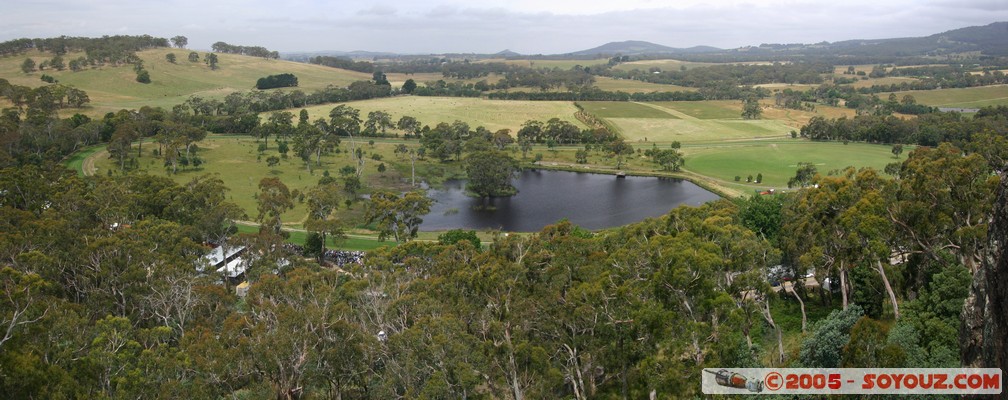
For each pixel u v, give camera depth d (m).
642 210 173.88
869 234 67.56
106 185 134.00
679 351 55.47
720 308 58.22
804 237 78.94
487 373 57.47
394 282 78.19
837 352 53.88
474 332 65.62
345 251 128.62
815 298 86.19
